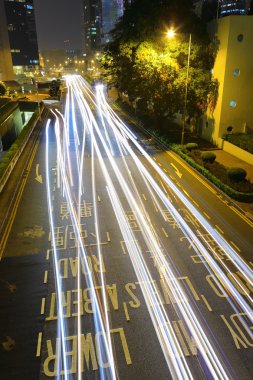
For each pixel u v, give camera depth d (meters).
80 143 38.56
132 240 17.98
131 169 29.48
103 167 30.00
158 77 36.03
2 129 47.06
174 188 25.17
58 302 13.61
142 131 45.44
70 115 57.69
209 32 35.50
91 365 10.93
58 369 10.82
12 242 17.86
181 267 15.76
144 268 15.66
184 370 10.72
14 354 11.34
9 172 27.88
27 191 24.56
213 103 35.69
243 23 31.12
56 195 23.81
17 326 12.47
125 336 11.97
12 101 63.16
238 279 14.95
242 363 10.97
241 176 24.58
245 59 32.53
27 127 43.59
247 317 12.81
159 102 39.25
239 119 34.97
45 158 32.72
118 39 45.19
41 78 156.12
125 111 61.28
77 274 15.27
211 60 35.31
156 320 12.65
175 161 31.80
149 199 23.16
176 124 46.06
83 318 12.80
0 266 15.85
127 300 13.67
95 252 16.92
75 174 28.16
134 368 10.79
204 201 22.95
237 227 19.47
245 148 31.55
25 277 15.09
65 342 11.77
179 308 13.24
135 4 40.31
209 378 10.46
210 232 18.86
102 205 22.12
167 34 32.56
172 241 17.91
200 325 12.44
